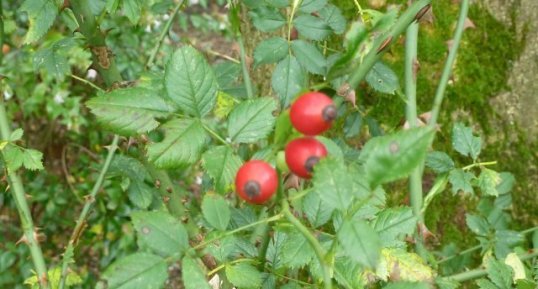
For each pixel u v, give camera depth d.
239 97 0.23
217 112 0.22
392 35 0.14
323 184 0.11
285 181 0.14
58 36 0.34
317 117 0.11
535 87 0.26
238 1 0.21
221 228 0.13
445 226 0.27
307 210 0.15
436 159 0.20
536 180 0.26
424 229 0.20
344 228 0.11
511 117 0.26
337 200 0.11
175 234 0.13
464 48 0.27
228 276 0.14
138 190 0.21
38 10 0.18
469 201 0.27
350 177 0.11
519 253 0.22
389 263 0.17
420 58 0.27
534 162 0.26
